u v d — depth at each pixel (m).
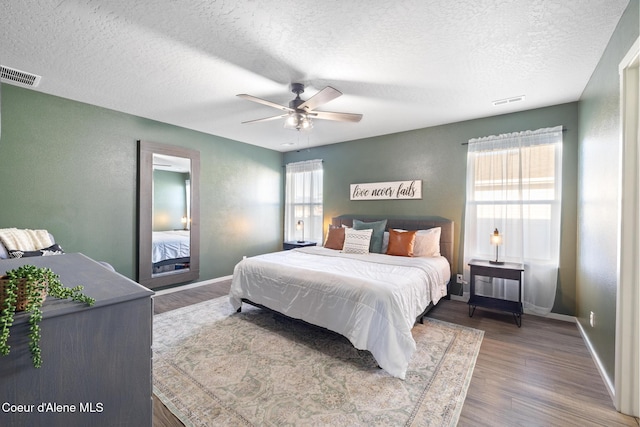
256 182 5.44
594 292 2.36
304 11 1.74
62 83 2.76
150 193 3.82
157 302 3.72
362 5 1.68
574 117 3.15
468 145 3.80
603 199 2.15
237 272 3.29
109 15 1.78
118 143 3.55
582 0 1.64
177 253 4.17
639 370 1.67
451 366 2.22
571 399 1.83
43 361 0.78
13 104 2.80
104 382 0.88
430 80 2.66
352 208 5.00
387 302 2.21
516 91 2.89
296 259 3.41
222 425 1.62
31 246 2.59
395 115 3.65
